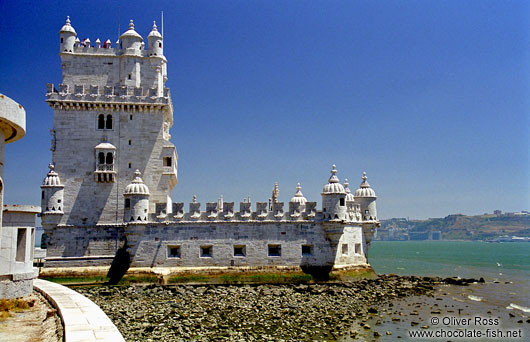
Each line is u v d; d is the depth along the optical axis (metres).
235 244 56.12
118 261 57.06
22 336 23.39
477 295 54.62
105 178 60.12
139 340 30.53
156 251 54.94
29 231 35.59
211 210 56.44
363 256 63.09
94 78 62.50
